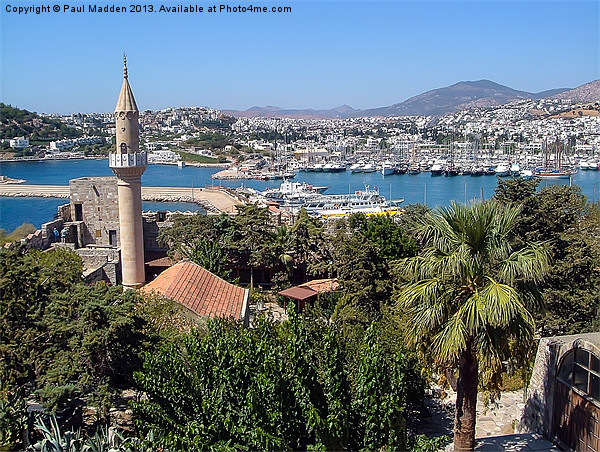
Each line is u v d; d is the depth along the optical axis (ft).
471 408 79.05
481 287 76.28
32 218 563.07
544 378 93.04
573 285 139.85
